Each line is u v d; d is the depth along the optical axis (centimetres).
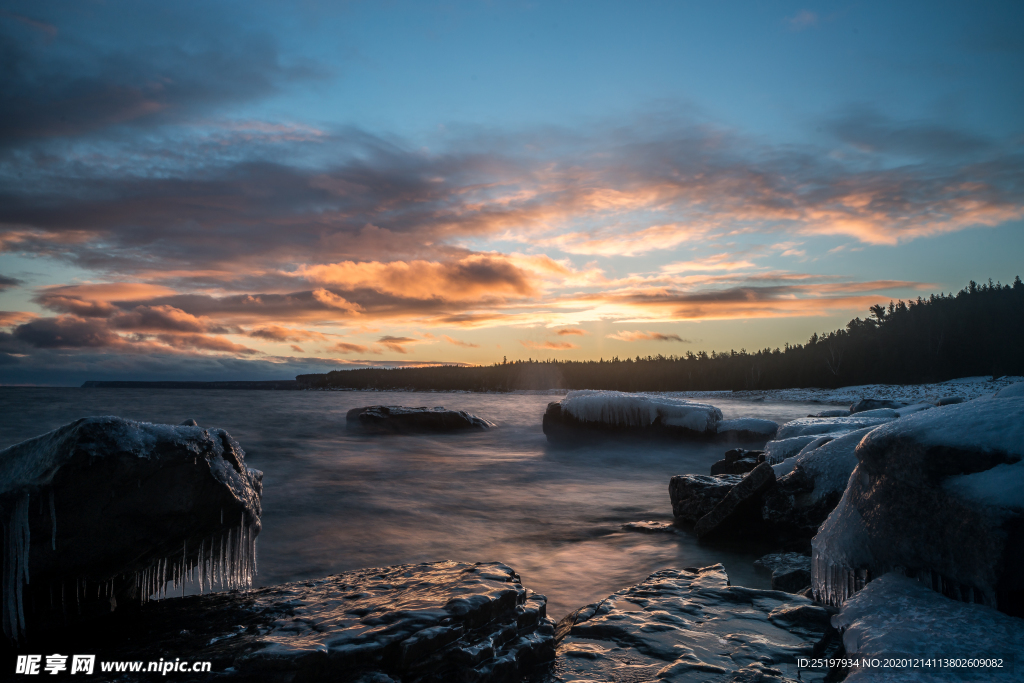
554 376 11181
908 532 336
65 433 313
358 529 800
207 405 4350
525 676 291
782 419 3288
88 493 310
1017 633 259
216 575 379
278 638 269
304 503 984
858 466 395
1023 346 5997
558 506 960
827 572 392
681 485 793
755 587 524
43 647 280
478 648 280
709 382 8325
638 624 350
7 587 291
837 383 7044
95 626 307
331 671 247
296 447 1873
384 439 2142
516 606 326
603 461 1569
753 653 309
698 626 347
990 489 296
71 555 310
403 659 258
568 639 338
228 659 253
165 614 323
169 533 342
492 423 2795
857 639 283
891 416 1006
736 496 682
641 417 1919
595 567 610
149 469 327
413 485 1184
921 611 292
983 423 331
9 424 2358
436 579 350
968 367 6297
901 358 6750
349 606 314
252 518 384
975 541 294
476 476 1315
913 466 339
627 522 834
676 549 671
